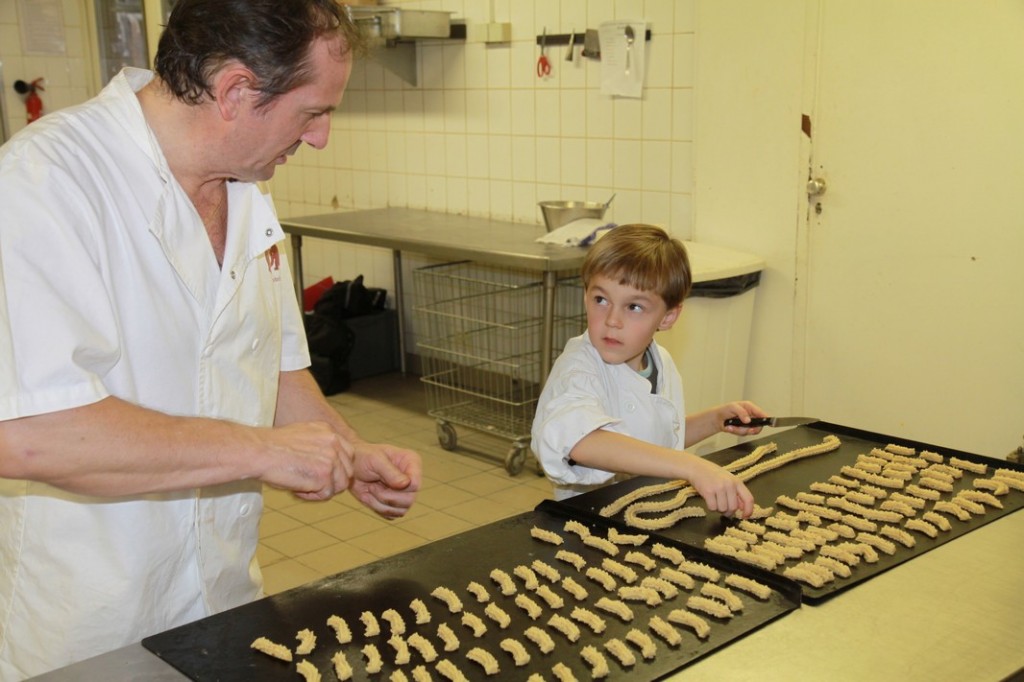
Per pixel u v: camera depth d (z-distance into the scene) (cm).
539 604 108
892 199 280
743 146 310
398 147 444
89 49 532
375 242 368
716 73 312
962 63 261
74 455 97
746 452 157
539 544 123
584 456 143
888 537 124
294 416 142
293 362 143
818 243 298
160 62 107
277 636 100
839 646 99
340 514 307
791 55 293
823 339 303
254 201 126
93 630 114
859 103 282
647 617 105
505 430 356
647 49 336
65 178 102
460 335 409
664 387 167
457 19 402
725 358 306
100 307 102
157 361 114
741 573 115
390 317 464
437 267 437
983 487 140
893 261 283
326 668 95
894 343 287
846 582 111
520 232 370
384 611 105
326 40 107
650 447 139
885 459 153
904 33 270
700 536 126
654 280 149
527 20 373
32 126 108
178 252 114
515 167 394
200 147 111
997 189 260
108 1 525
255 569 136
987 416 271
